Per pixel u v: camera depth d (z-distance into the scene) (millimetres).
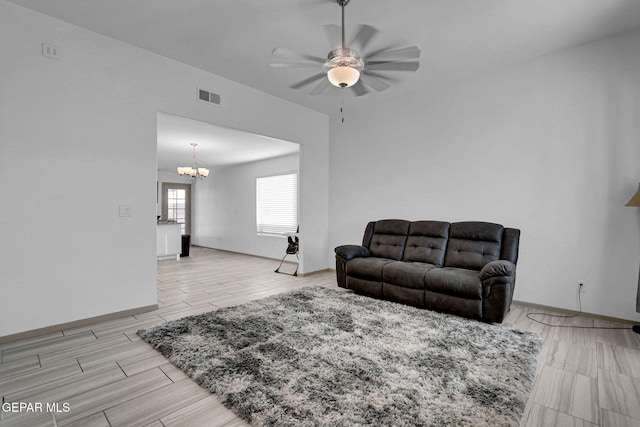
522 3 2486
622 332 2750
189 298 3752
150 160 3254
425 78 3943
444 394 1751
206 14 2646
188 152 6598
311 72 3738
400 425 1498
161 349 2301
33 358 2197
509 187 3637
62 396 1750
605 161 3047
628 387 1878
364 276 3666
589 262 3141
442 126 4180
